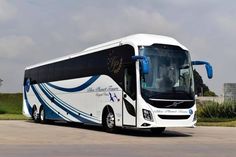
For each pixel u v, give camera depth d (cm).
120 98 2081
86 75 2502
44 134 2088
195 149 1445
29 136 1958
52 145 1555
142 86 1928
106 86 2244
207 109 3781
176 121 1942
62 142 1681
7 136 1944
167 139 1870
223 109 3728
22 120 3709
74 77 2672
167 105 1933
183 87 1989
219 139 1892
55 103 2955
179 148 1472
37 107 3281
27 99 3509
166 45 2011
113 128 2169
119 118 2086
